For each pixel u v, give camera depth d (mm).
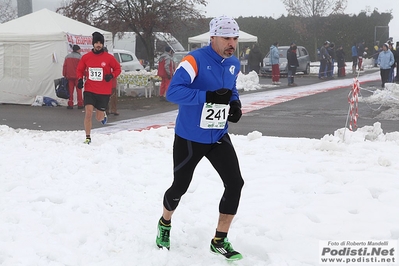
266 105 16938
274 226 4895
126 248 4395
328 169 7098
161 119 14039
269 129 11875
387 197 5754
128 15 24969
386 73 22797
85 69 9328
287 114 14695
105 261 4082
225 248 4234
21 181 6543
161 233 4387
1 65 17641
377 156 7910
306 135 11000
